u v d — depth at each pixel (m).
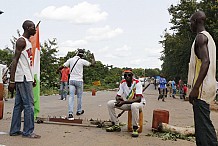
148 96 28.05
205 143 5.06
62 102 16.66
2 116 10.06
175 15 42.16
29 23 7.43
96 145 6.90
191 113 14.05
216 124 10.94
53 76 31.19
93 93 25.69
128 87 8.47
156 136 7.99
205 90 5.05
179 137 7.95
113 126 8.55
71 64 11.03
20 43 7.21
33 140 7.14
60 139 7.36
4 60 32.38
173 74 54.69
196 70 5.17
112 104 8.63
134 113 7.84
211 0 36.62
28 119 7.39
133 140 7.48
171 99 25.38
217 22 33.72
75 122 9.48
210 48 5.11
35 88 9.27
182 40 46.97
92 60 11.52
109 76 53.12
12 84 7.31
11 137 7.34
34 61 9.02
